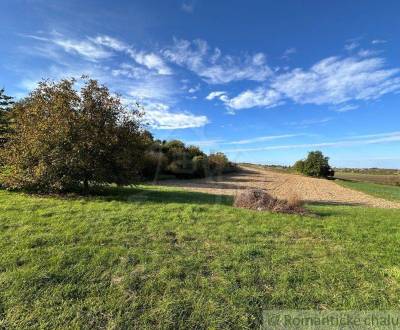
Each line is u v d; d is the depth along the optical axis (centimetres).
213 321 386
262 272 512
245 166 7144
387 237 751
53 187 1207
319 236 738
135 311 400
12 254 539
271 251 611
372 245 678
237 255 579
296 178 5294
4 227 684
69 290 438
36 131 1186
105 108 1292
